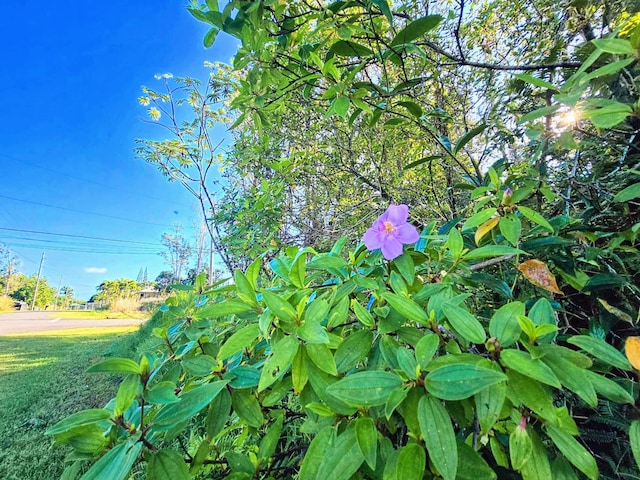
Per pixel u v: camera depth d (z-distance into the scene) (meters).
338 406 0.56
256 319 0.76
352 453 0.50
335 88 0.99
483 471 0.47
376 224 0.74
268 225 2.63
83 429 0.52
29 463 2.78
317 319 0.60
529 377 0.47
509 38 1.88
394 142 2.22
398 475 0.44
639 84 0.78
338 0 0.97
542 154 0.91
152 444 0.55
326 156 2.70
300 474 0.53
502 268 0.97
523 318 0.49
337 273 0.77
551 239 0.79
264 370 0.56
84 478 0.45
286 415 0.93
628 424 0.62
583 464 0.44
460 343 0.57
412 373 0.48
